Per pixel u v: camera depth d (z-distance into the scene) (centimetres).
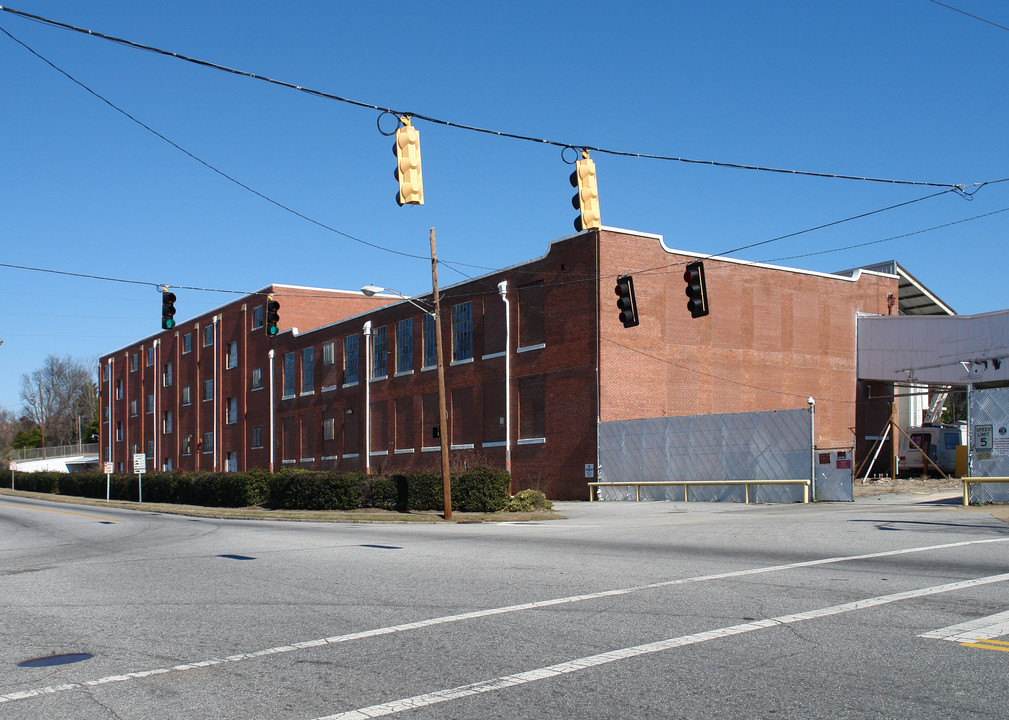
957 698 621
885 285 4919
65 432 15000
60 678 739
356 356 5509
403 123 1532
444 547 1714
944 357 4416
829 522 2038
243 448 6644
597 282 3806
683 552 1519
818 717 587
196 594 1168
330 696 666
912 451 4669
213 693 682
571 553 1548
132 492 5203
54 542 2191
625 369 3844
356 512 3166
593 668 726
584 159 1734
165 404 8012
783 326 4416
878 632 828
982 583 1083
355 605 1048
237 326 6838
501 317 4350
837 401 4603
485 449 4384
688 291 2255
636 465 3712
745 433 3378
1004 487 2478
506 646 816
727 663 730
